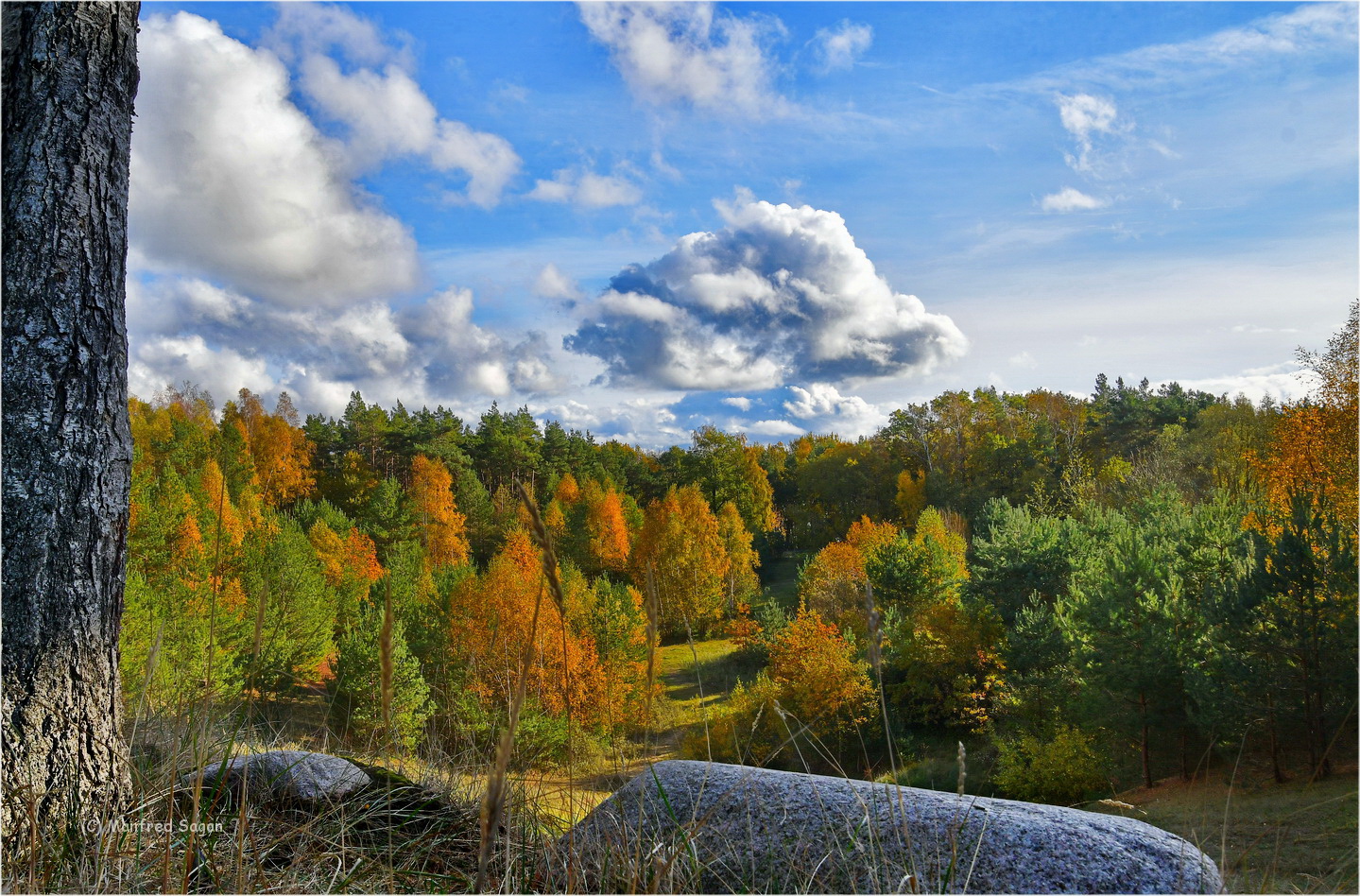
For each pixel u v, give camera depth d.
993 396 68.00
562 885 2.31
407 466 53.56
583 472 62.62
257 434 42.56
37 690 2.68
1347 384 22.36
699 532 40.19
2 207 2.93
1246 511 22.55
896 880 2.26
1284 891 2.16
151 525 20.20
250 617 12.37
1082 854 2.38
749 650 30.81
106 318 3.04
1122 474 45.41
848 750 21.16
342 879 2.20
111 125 3.14
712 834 2.59
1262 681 13.20
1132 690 17.73
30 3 3.00
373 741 3.38
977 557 27.91
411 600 16.89
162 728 3.02
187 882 2.04
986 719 23.55
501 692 2.37
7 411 2.83
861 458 64.50
